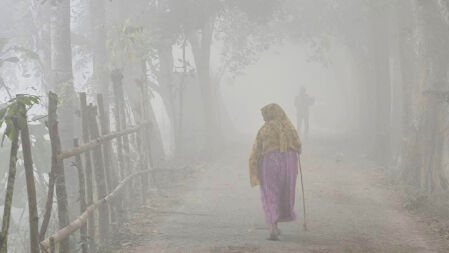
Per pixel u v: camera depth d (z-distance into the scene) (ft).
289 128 36.22
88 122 35.58
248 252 32.17
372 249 32.58
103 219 35.19
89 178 32.86
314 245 33.68
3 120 21.71
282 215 35.86
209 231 37.52
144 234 36.68
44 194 48.93
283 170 35.47
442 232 36.04
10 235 48.83
